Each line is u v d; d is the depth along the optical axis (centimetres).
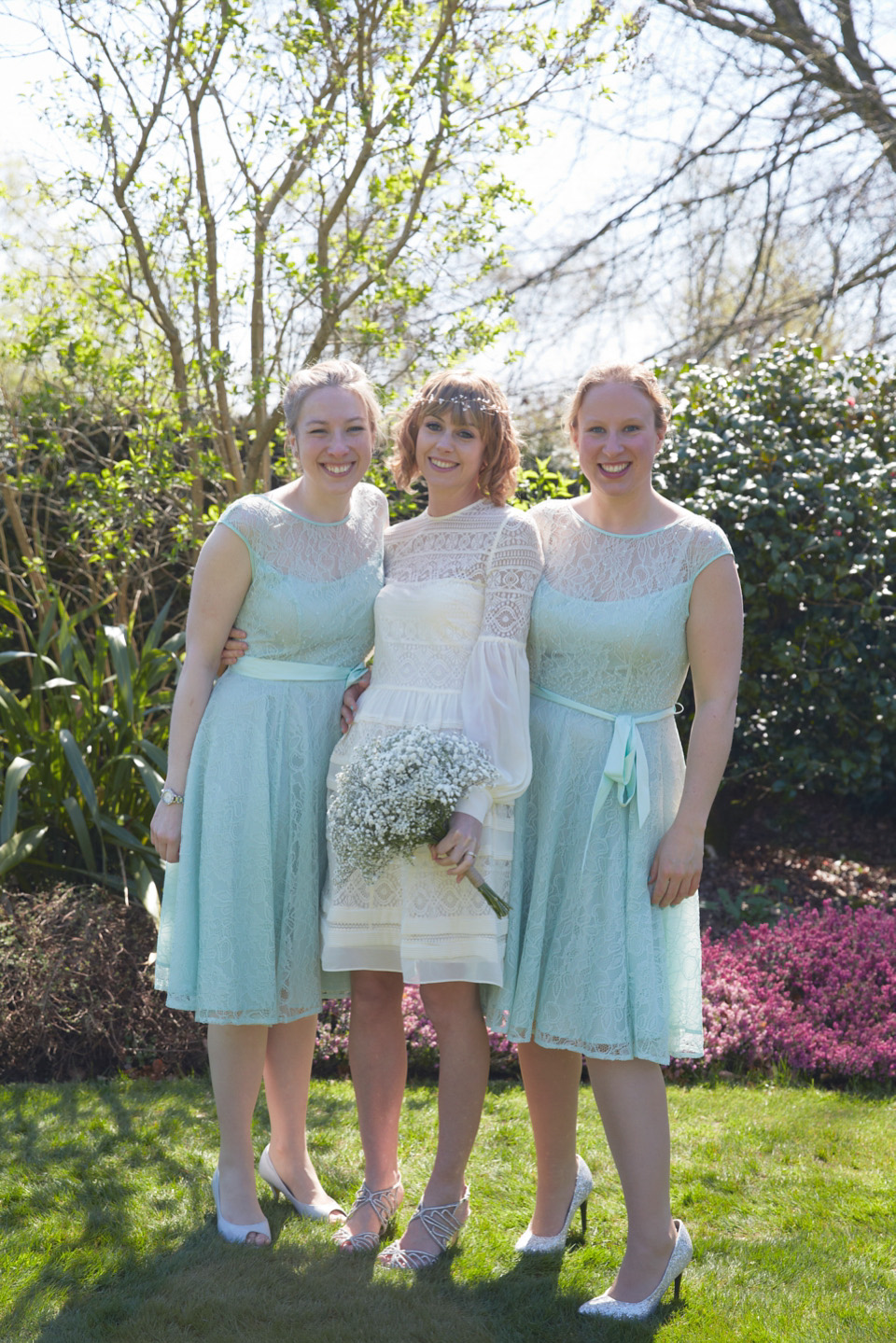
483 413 238
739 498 505
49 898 390
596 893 221
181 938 238
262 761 238
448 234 498
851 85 772
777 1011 387
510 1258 236
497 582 232
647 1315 214
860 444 533
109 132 475
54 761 430
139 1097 320
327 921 239
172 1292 213
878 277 811
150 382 530
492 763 221
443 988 234
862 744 537
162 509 548
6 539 573
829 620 513
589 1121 313
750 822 625
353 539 253
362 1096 246
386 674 242
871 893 551
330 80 489
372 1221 241
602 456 227
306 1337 199
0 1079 341
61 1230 238
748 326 809
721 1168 287
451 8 482
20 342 516
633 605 225
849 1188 277
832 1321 214
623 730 225
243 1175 243
